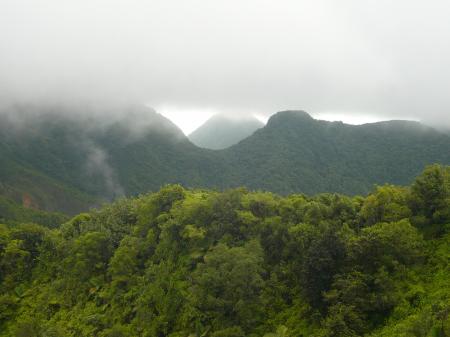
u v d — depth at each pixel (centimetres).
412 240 3012
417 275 2947
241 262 3150
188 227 3834
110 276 4359
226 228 3825
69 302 4406
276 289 3369
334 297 2856
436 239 3164
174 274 3806
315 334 2822
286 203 3953
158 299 3719
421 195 3331
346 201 3703
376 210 3438
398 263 2962
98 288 4309
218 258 3309
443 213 3192
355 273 2891
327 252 2989
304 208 3759
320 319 2914
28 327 4081
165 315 3609
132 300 3978
